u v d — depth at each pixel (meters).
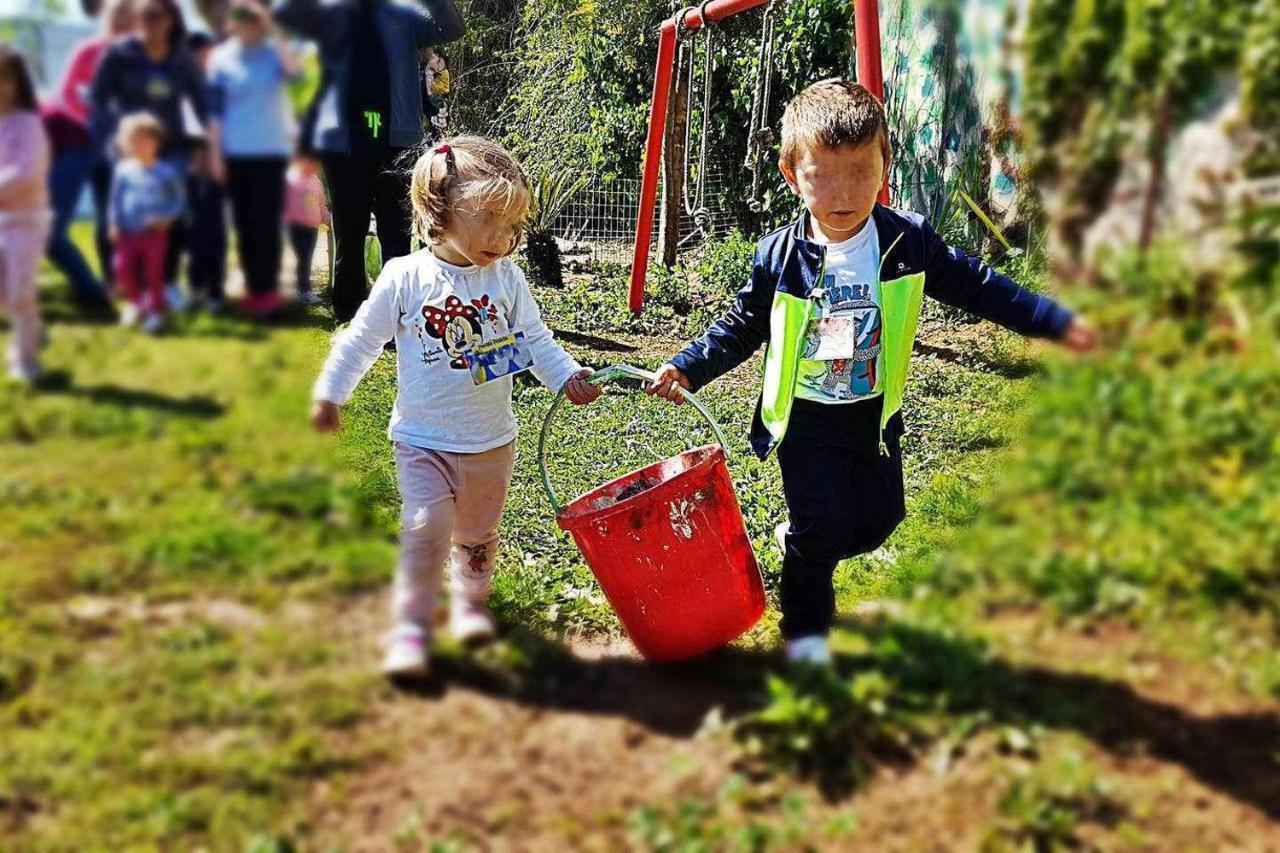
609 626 3.32
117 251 4.25
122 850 2.23
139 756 2.51
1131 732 2.55
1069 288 5.07
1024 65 5.36
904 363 3.03
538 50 11.80
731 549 2.99
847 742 2.50
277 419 4.30
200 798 2.38
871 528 3.12
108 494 3.63
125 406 4.09
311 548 3.52
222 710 2.68
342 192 6.01
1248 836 2.24
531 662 2.98
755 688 2.87
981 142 6.80
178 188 4.33
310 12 5.54
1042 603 3.13
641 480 3.24
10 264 4.02
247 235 4.71
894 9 7.45
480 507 3.11
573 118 10.98
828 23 8.39
